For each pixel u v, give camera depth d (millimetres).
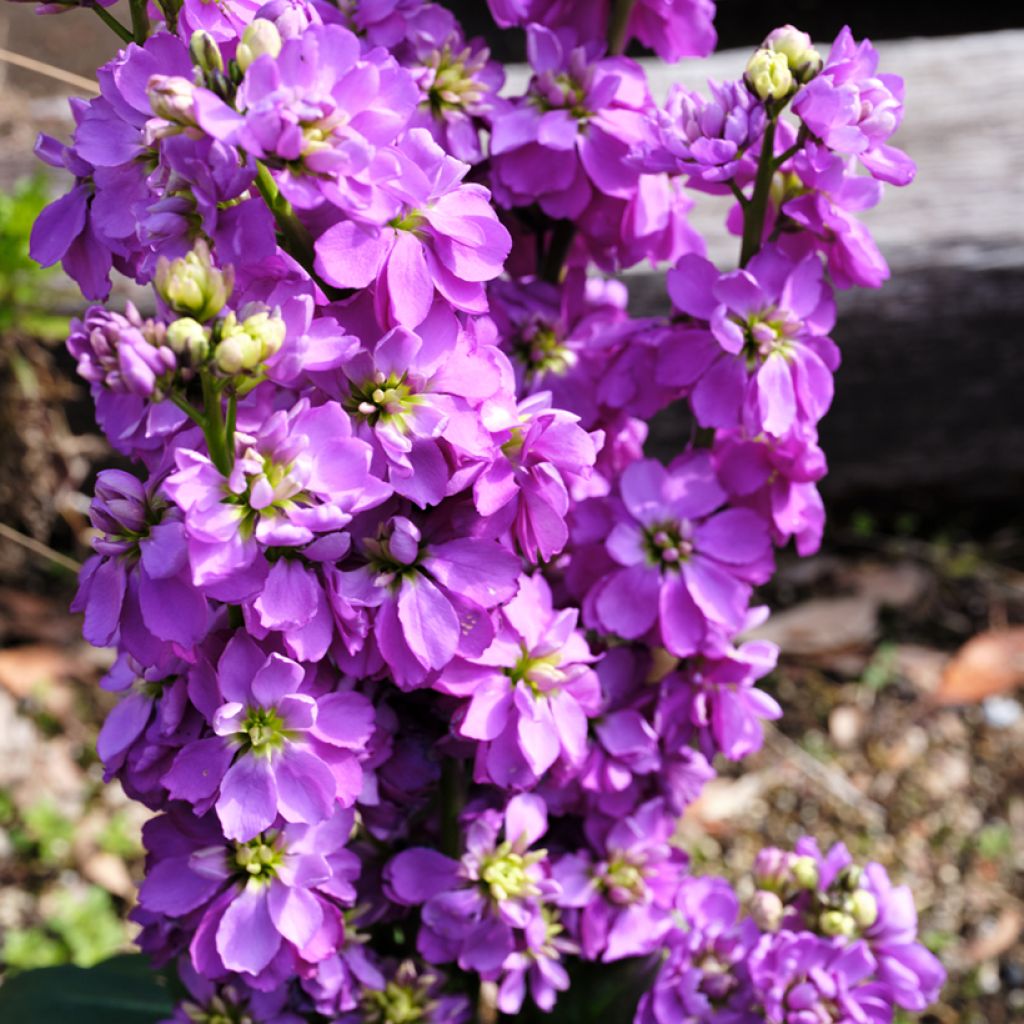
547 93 441
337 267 367
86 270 398
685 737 456
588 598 441
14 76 825
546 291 458
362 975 445
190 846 415
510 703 412
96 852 660
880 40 1005
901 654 763
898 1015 631
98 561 392
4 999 503
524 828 443
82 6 394
